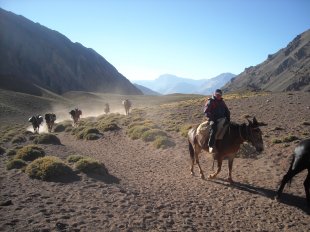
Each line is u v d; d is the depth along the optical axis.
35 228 7.85
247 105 40.56
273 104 38.59
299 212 10.26
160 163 18.75
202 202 11.14
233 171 15.42
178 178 14.66
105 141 29.67
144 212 9.68
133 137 28.56
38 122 40.88
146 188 12.73
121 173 15.77
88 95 171.88
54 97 162.00
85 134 32.56
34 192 11.10
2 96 110.00
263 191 12.23
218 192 12.25
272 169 15.18
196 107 46.38
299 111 31.75
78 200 10.43
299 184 12.96
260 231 8.93
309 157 10.21
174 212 9.97
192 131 14.55
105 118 47.66
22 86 167.12
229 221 9.56
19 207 9.40
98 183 12.74
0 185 12.02
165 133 26.98
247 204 10.97
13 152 20.59
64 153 22.14
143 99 165.00
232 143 12.48
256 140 12.01
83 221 8.59
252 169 15.49
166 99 155.00
